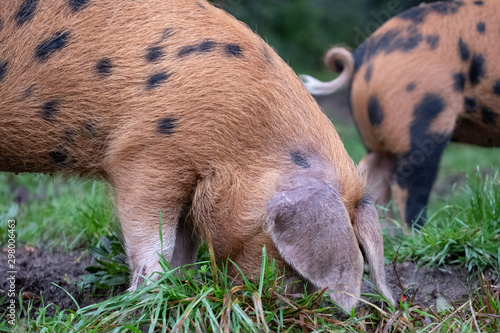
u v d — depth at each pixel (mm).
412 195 5004
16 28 3406
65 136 3418
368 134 5230
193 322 2939
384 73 4938
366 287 3934
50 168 3609
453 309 3459
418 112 4879
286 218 3031
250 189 3236
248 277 3291
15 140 3471
